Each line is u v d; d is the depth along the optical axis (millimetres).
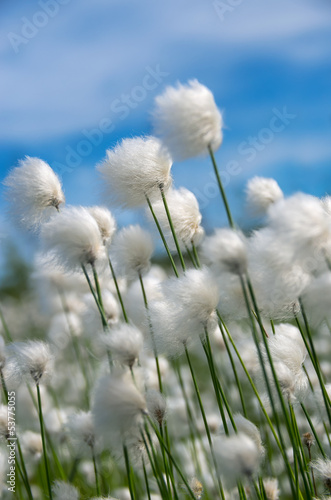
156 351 588
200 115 523
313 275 525
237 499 592
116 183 611
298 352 574
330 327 583
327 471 562
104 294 676
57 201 618
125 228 630
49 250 570
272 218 499
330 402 535
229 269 504
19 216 620
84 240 558
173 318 570
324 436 654
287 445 669
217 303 557
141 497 661
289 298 528
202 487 635
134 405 517
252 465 498
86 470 732
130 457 565
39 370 587
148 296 658
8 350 602
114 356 529
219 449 501
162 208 626
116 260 625
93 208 616
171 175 618
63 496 598
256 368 626
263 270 518
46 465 579
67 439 734
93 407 520
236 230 518
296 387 570
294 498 520
